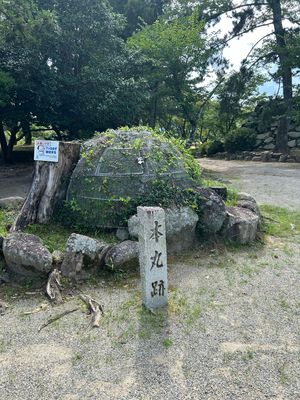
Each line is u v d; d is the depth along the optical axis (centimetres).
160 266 331
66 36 1080
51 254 398
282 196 830
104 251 401
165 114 1934
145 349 275
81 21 1089
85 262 388
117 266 395
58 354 271
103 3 1128
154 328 302
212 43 1590
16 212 576
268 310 333
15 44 1044
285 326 306
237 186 975
